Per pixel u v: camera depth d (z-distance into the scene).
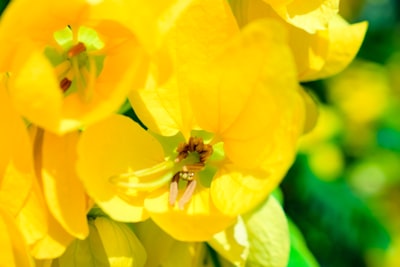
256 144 0.29
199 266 0.33
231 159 0.30
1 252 0.29
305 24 0.31
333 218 0.45
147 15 0.28
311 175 0.45
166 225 0.30
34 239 0.29
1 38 0.28
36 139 0.30
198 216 0.30
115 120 0.30
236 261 0.31
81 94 0.29
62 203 0.29
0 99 0.29
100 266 0.32
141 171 0.30
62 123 0.28
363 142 0.62
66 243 0.30
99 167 0.30
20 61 0.28
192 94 0.30
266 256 0.32
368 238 0.45
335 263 0.45
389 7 0.61
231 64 0.29
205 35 0.30
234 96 0.30
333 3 0.32
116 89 0.28
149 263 0.32
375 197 0.61
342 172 0.57
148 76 0.29
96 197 0.29
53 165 0.29
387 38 0.60
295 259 0.36
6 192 0.29
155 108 0.30
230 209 0.30
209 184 0.31
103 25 0.29
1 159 0.29
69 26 0.30
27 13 0.28
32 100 0.27
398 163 0.62
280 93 0.28
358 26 0.33
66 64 0.30
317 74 0.33
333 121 0.59
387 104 0.64
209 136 0.31
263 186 0.29
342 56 0.33
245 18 0.32
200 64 0.30
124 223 0.32
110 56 0.29
